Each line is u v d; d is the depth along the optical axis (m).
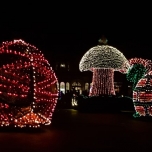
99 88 22.73
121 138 10.75
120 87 41.94
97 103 22.59
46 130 12.48
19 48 12.23
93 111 22.58
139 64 18.17
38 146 9.05
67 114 20.66
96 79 22.81
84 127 13.57
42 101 12.29
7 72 11.66
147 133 11.98
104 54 22.16
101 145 9.41
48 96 12.50
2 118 11.72
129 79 18.45
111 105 22.48
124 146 9.31
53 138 10.54
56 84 13.13
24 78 11.84
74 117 18.39
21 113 11.88
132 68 18.27
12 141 9.79
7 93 11.65
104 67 22.03
